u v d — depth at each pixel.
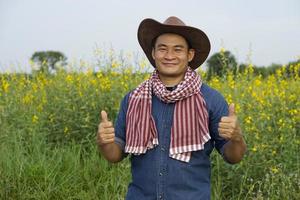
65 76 7.04
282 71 6.75
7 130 5.70
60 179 4.93
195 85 2.66
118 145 2.80
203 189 2.66
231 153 2.55
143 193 2.69
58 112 6.01
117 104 5.88
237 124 2.44
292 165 4.71
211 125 2.69
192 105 2.64
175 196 2.61
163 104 2.70
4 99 6.48
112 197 4.78
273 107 5.60
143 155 2.69
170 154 2.61
